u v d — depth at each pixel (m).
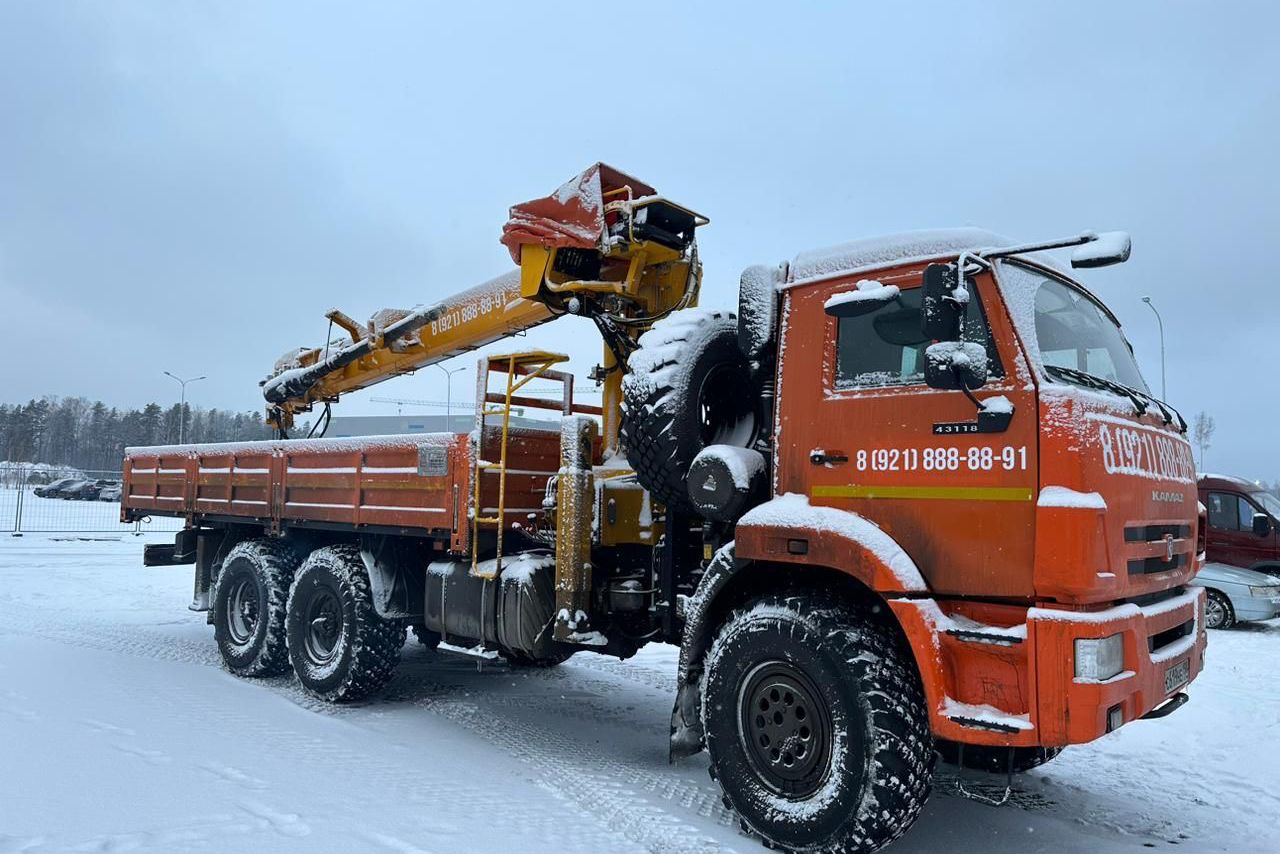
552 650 5.47
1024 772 5.20
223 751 4.93
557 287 5.70
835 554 3.75
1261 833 4.34
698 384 4.70
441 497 5.88
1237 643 10.28
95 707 5.81
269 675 7.34
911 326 3.84
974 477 3.54
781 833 3.79
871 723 3.58
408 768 4.84
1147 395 4.46
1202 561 4.72
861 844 3.57
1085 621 3.19
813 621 3.80
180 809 3.94
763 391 4.53
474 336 7.07
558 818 4.14
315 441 7.12
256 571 7.39
